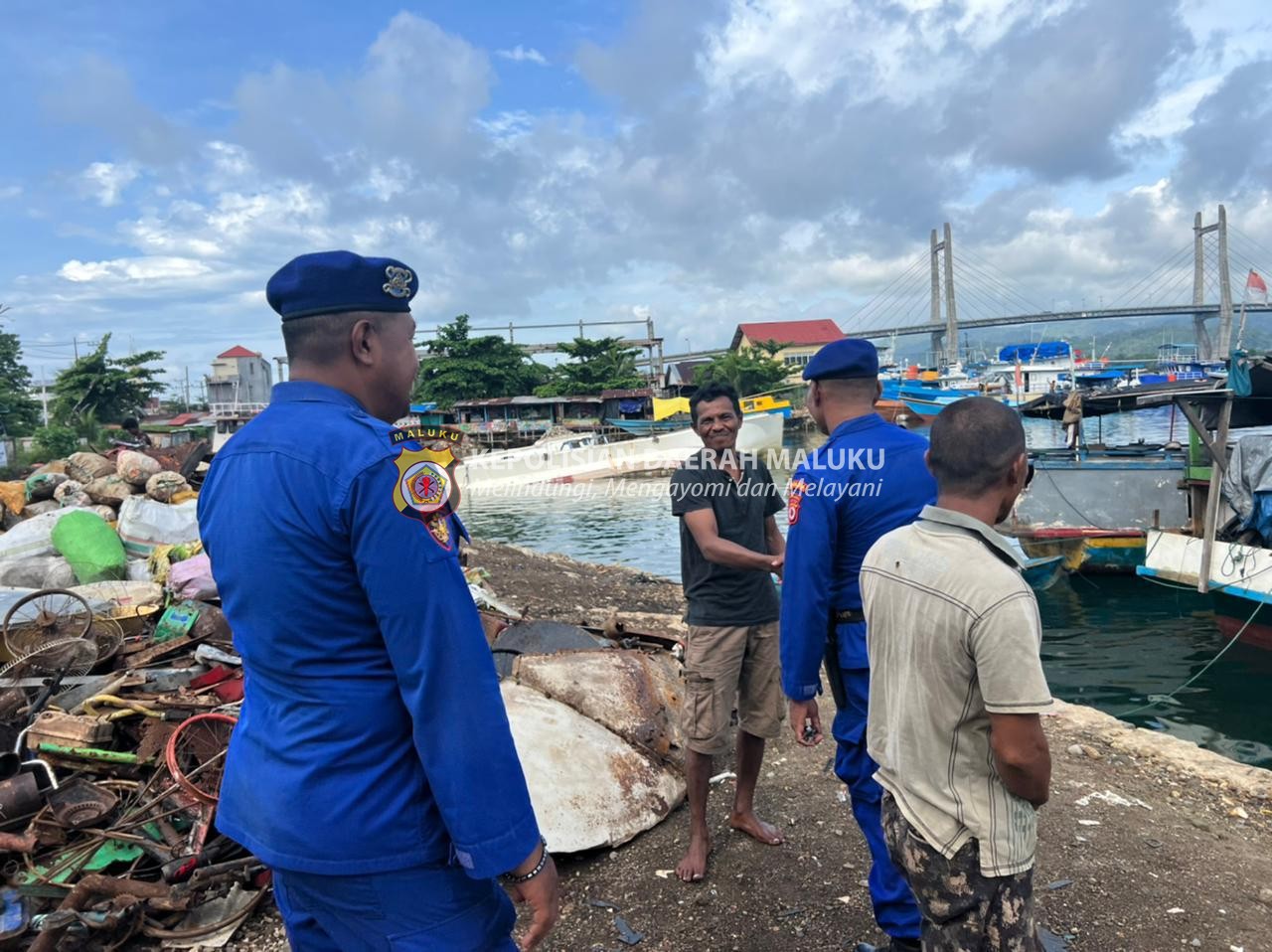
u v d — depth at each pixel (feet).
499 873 4.60
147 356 145.69
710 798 12.14
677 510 9.97
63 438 116.26
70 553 19.98
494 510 78.54
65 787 10.80
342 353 5.06
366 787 4.65
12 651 14.62
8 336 165.27
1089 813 11.56
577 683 12.94
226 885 10.00
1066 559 40.65
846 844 10.68
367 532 4.42
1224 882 9.82
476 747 4.52
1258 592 29.94
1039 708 5.08
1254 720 24.06
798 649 7.80
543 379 190.90
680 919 9.30
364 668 4.67
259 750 4.86
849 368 8.07
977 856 5.53
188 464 26.50
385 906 4.76
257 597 4.59
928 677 5.54
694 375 182.29
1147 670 28.68
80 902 9.03
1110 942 8.68
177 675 13.66
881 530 7.60
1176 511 40.34
